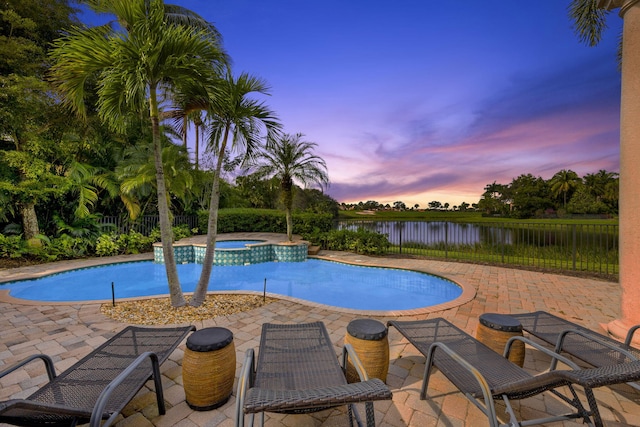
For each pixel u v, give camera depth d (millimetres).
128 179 10859
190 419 2139
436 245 10828
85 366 2203
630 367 1558
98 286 7668
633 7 2846
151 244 11781
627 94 2887
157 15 3775
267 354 2355
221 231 14883
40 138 9422
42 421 1589
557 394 2174
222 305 4805
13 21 8633
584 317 4359
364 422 2141
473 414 2227
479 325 2922
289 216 11219
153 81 4117
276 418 2178
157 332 2832
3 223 9875
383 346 2449
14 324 3988
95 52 3668
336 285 7875
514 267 8305
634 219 2877
